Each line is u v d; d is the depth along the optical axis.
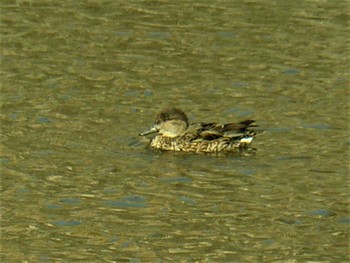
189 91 25.66
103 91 25.50
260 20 30.75
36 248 18.11
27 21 30.31
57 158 21.61
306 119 23.95
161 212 19.42
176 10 31.62
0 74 26.31
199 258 17.78
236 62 27.59
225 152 22.28
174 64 27.39
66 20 30.50
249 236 18.56
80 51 28.17
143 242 18.31
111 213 19.36
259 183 20.69
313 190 20.36
